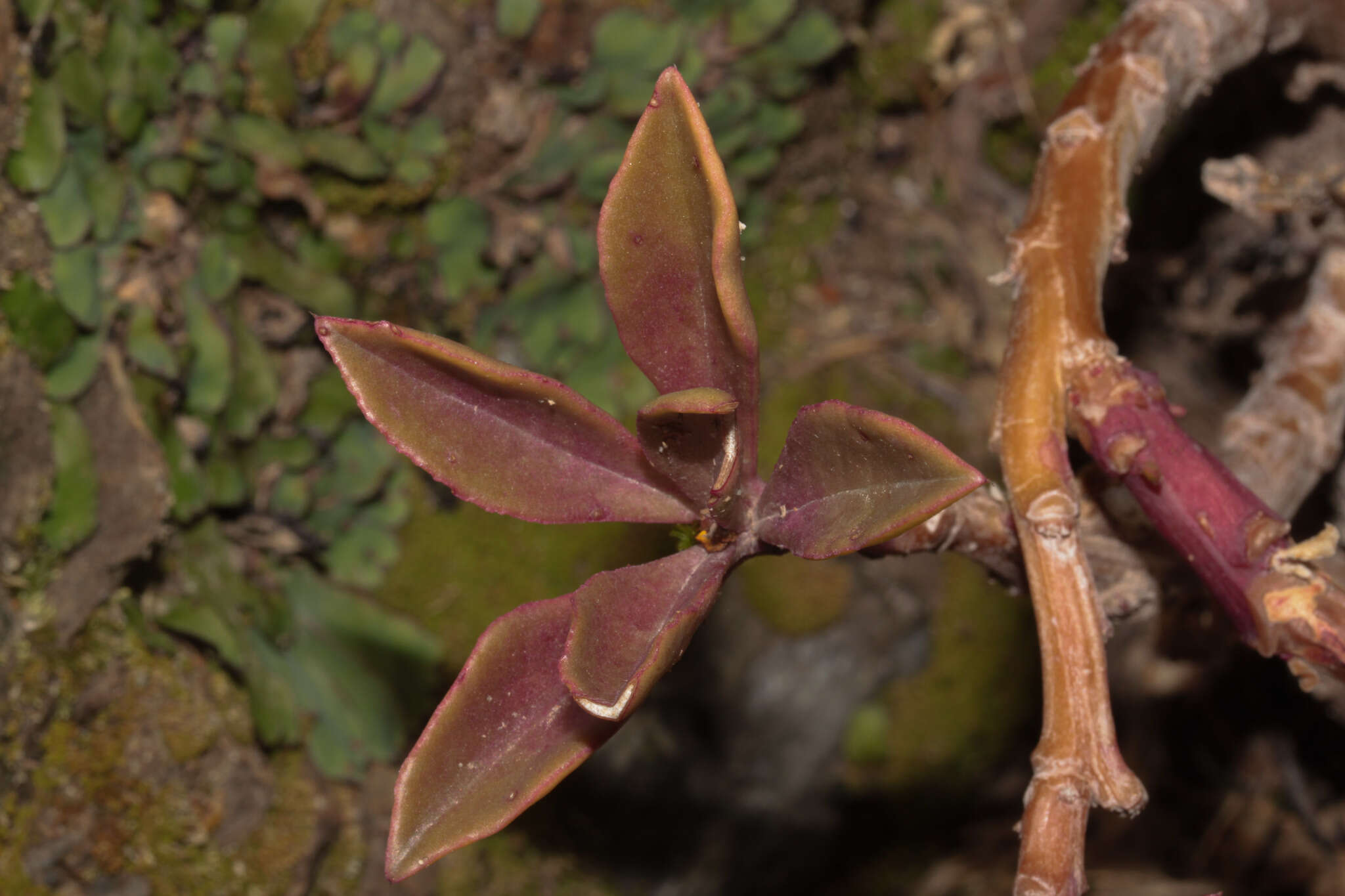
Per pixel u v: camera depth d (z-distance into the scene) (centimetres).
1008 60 56
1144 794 31
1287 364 38
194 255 43
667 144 29
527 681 30
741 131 53
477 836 29
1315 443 37
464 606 53
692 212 30
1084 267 33
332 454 50
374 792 48
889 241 60
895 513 29
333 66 45
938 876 61
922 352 60
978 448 59
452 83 47
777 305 60
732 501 30
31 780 40
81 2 40
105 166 41
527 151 49
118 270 41
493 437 30
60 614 40
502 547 53
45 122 40
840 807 61
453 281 50
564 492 31
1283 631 31
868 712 60
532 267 51
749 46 49
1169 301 54
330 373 48
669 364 30
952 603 60
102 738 41
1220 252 51
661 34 47
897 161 59
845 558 60
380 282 50
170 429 43
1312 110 46
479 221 49
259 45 43
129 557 41
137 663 41
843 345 59
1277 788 59
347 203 47
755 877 59
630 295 30
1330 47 39
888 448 29
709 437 30
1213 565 32
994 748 61
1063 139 34
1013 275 34
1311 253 47
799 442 30
